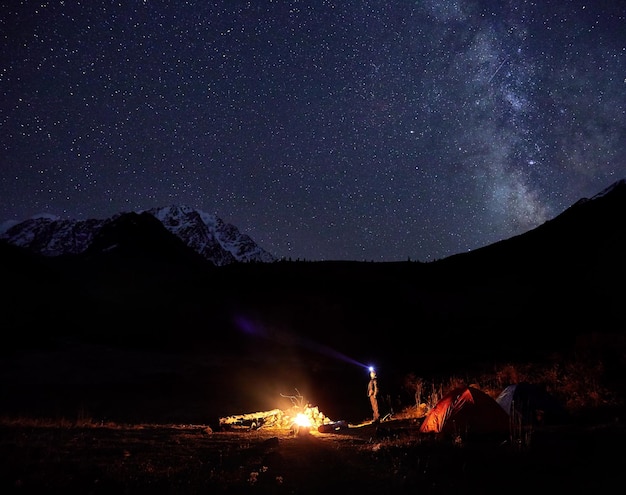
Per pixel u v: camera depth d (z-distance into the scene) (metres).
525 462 6.99
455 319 71.19
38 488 6.03
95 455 8.19
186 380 30.31
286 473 7.00
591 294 66.31
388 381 28.02
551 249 120.94
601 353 16.48
